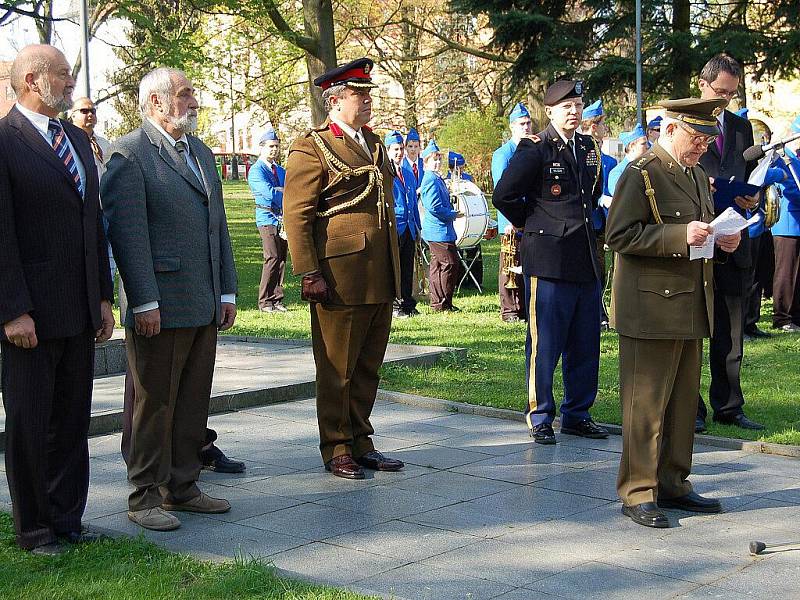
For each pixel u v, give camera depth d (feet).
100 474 20.16
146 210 17.10
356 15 103.60
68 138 15.94
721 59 23.20
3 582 14.37
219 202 18.28
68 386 16.19
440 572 14.85
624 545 16.06
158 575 14.55
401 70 113.09
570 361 23.36
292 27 80.18
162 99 17.38
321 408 20.29
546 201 22.86
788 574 14.79
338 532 16.71
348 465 20.04
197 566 14.93
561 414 23.72
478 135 118.52
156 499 17.24
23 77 15.42
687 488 17.93
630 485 17.42
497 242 78.28
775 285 38.50
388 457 21.57
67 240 15.65
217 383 27.35
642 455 17.30
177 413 17.83
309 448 22.24
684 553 15.69
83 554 15.51
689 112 17.06
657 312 17.02
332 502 18.39
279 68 89.97
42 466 15.71
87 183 15.98
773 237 38.37
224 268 18.45
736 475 20.22
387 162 20.43
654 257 17.07
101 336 16.55
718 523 17.24
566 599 13.83
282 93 91.35
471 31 107.76
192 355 17.87
